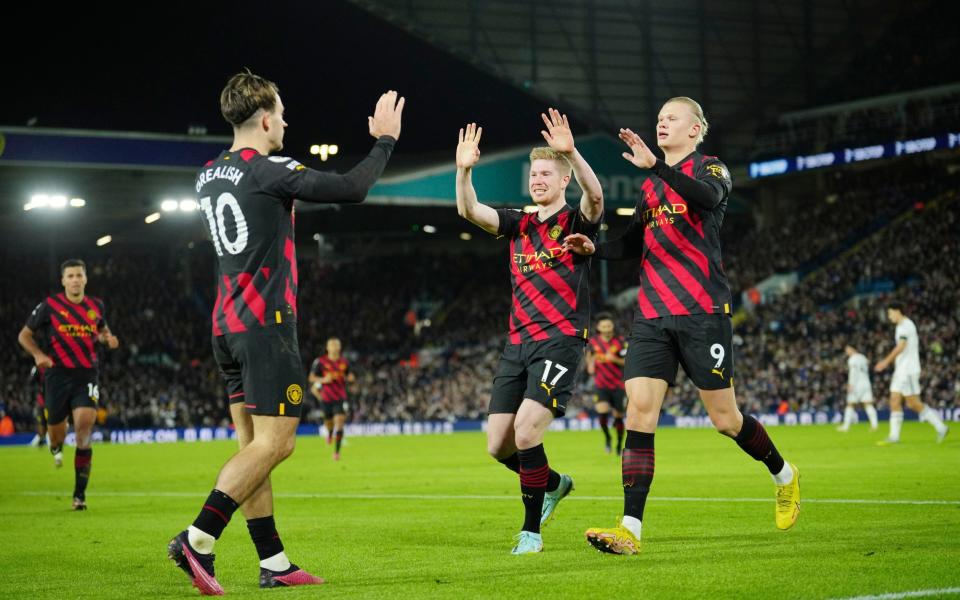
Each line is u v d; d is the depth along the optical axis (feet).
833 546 29.50
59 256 232.32
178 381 191.83
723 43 211.20
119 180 169.27
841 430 129.18
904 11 217.77
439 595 22.86
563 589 23.16
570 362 31.71
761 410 174.19
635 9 206.49
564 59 202.28
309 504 50.26
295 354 25.39
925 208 200.23
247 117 25.91
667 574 24.99
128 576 28.48
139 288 221.87
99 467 89.51
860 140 185.57
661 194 31.12
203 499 55.11
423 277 230.89
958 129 176.04
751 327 191.01
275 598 23.38
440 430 184.96
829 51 216.33
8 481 73.15
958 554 27.25
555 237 32.22
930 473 58.80
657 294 30.94
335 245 248.11
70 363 51.16
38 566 30.60
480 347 206.69
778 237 209.46
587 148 184.34
